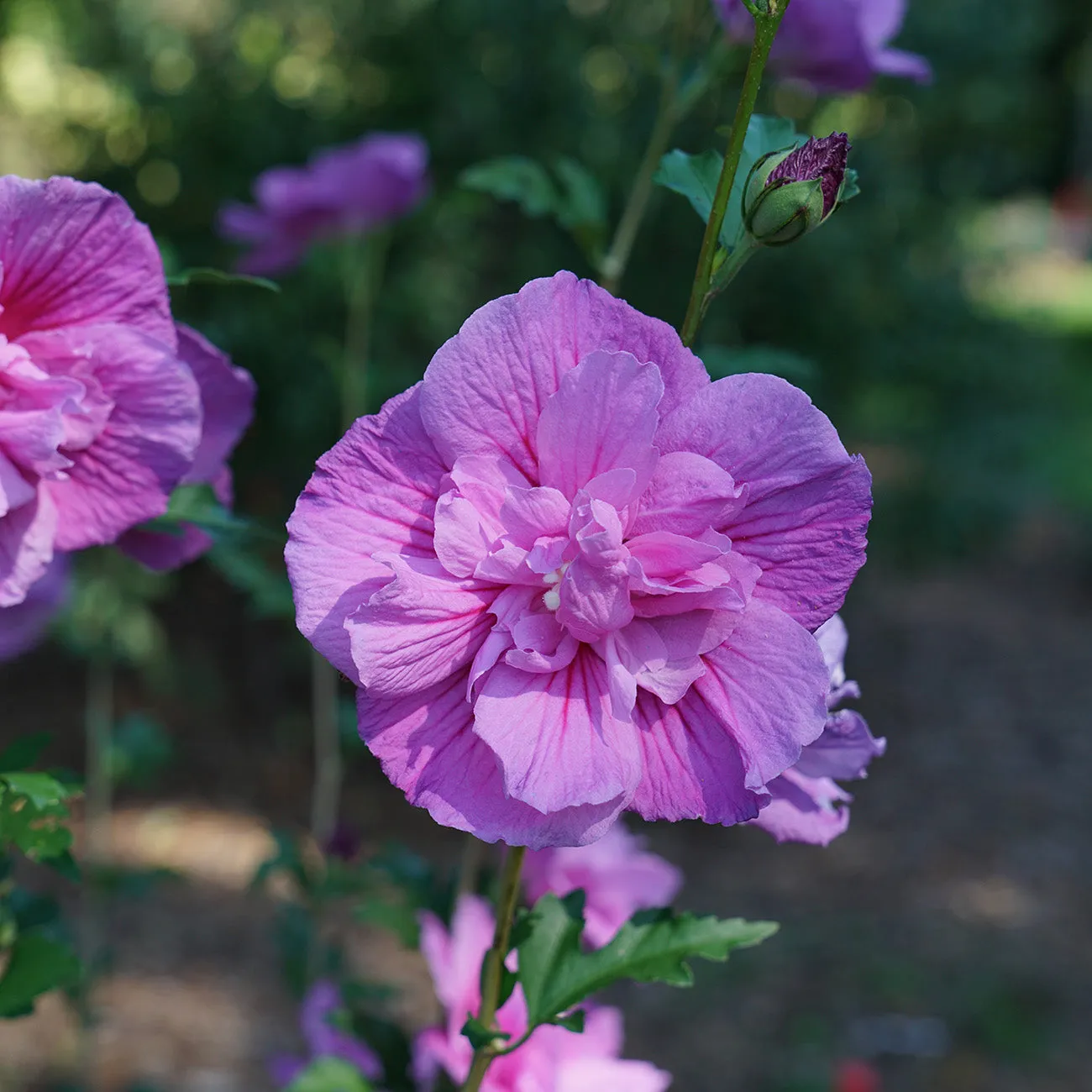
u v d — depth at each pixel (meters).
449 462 1.11
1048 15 8.58
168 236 6.35
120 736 3.06
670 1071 4.48
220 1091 4.08
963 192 7.84
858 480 1.06
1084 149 22.88
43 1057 4.14
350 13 6.20
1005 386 8.36
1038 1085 4.48
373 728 1.10
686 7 2.32
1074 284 20.91
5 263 1.23
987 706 7.54
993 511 8.59
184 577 7.06
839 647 1.29
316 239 3.44
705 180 1.37
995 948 5.27
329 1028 1.86
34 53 6.39
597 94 6.37
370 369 3.50
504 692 1.08
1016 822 6.33
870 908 5.55
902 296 7.55
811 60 2.17
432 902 1.76
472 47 6.12
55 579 1.85
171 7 6.33
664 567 1.09
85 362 1.27
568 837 1.06
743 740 1.07
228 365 1.40
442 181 6.14
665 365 1.10
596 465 1.10
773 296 6.79
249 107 6.25
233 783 6.04
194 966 4.72
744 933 1.32
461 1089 1.48
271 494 6.52
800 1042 4.66
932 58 7.26
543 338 1.09
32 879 5.02
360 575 1.09
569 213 2.23
